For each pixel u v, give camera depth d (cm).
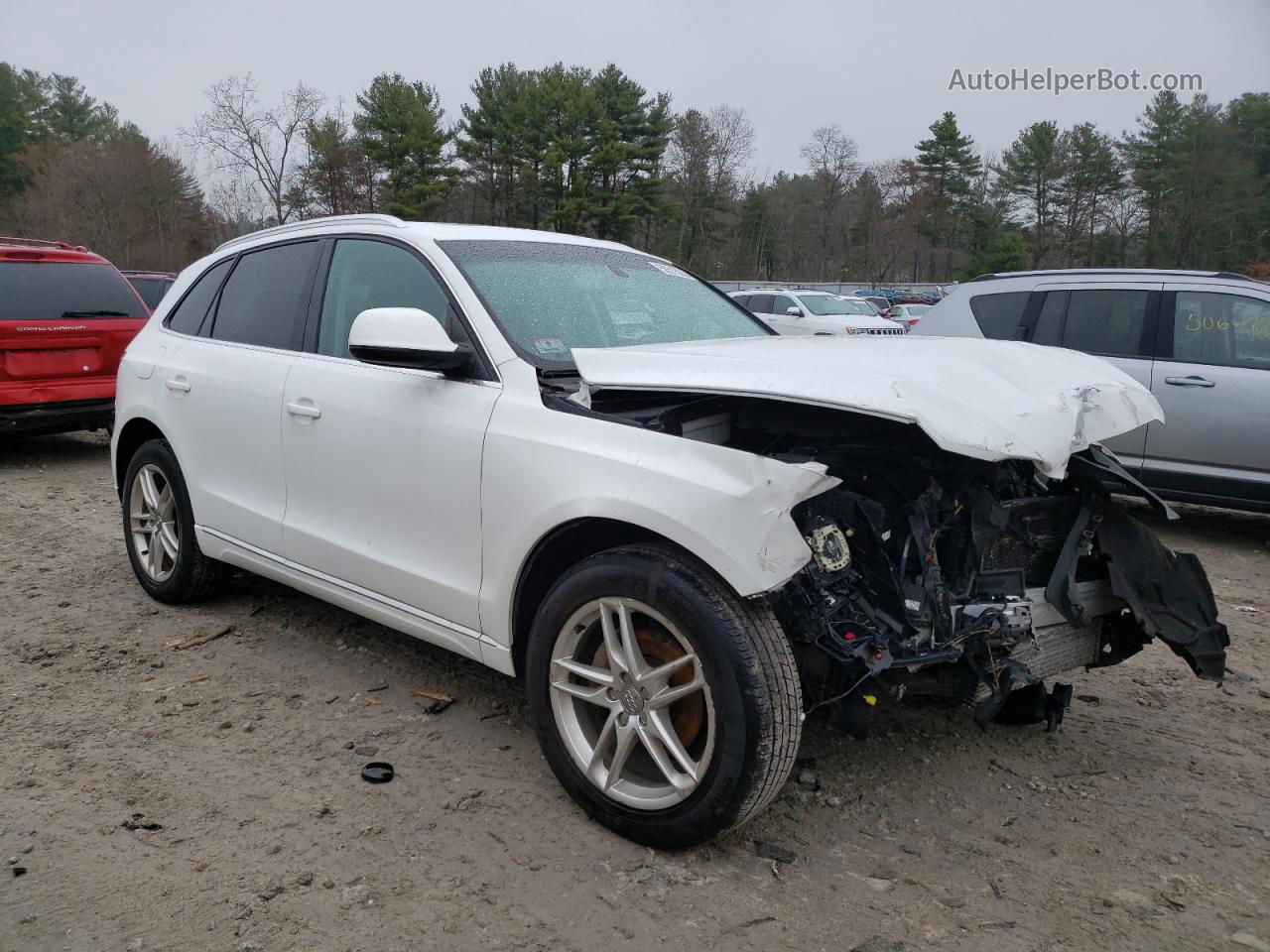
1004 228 6956
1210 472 678
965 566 297
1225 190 6125
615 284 398
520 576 309
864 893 267
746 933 249
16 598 499
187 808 303
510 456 306
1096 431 298
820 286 5516
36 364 816
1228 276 693
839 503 288
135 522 494
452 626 334
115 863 273
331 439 370
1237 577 614
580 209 5506
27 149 6819
